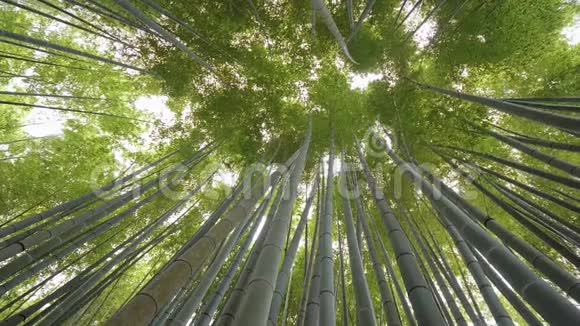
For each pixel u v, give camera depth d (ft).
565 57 19.26
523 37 18.42
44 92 22.33
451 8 19.89
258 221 14.12
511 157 20.35
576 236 9.98
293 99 23.17
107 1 18.15
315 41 20.86
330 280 8.09
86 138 22.93
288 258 10.00
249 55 21.06
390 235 8.91
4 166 20.61
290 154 21.71
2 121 22.22
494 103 13.01
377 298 20.36
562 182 10.82
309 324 8.14
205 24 19.79
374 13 21.04
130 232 21.40
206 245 6.88
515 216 11.00
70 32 22.34
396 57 20.93
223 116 22.40
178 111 23.16
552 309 5.21
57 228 11.60
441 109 20.86
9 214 19.92
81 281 12.01
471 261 11.89
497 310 10.71
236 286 9.23
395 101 21.34
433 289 12.48
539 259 7.33
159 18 19.58
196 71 21.17
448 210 9.52
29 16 21.29
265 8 19.99
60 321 11.03
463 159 17.89
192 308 9.78
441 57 20.59
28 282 20.67
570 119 9.01
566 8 18.06
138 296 5.11
